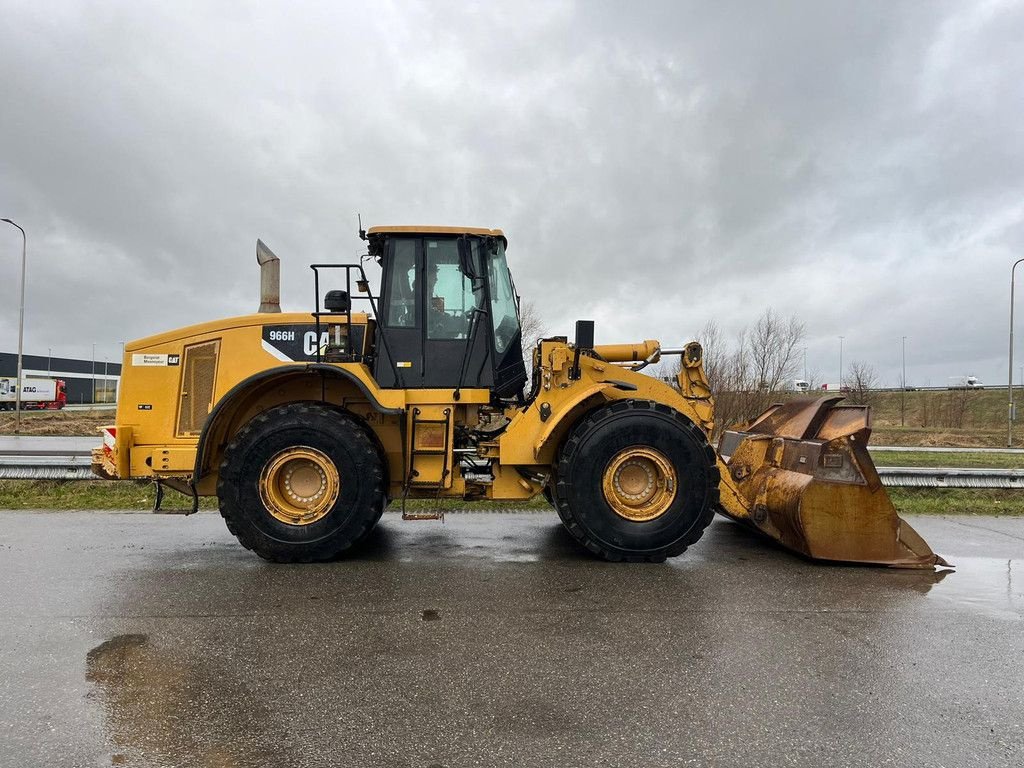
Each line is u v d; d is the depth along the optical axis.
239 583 4.00
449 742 2.18
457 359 5.03
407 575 4.21
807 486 4.48
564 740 2.20
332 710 2.39
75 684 2.59
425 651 2.94
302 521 4.48
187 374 4.94
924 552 4.51
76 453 10.98
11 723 2.27
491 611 3.49
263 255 5.87
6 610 3.46
